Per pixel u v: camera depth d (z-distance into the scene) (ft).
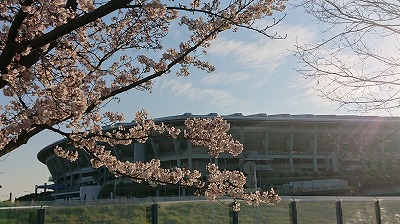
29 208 34.35
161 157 343.05
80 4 17.39
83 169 393.50
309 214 43.42
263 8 23.43
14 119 20.79
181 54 25.73
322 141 361.92
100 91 22.17
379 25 22.53
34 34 19.10
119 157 346.13
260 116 347.15
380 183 271.49
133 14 26.25
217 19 23.50
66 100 19.19
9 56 17.43
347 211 45.09
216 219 40.14
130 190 296.30
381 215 46.11
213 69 27.50
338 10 23.30
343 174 325.21
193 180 25.73
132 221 37.32
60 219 35.19
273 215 42.37
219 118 25.62
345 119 344.08
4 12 19.43
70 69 23.65
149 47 27.43
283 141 366.22
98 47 26.91
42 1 16.97
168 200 42.83
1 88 18.93
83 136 24.89
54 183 478.59
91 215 36.27
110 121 27.27
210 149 25.63
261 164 354.95
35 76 19.65
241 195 24.36
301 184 295.07
